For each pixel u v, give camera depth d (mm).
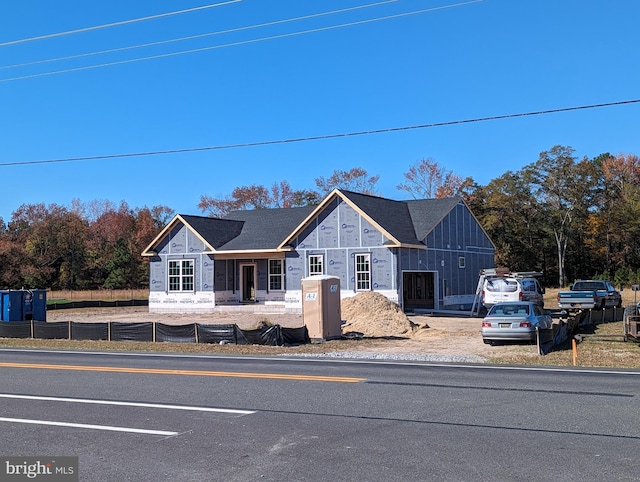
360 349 20312
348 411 9586
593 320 26844
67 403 10477
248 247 35750
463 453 7145
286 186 78312
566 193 67000
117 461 6996
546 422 8695
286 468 6645
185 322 31828
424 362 16344
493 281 29547
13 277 71375
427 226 35031
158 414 9477
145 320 33438
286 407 9938
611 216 66438
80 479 6395
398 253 31234
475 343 20984
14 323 26672
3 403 10531
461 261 38344
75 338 25094
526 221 67438
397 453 7168
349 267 32344
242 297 38125
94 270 79438
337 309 23406
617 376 13273
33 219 83750
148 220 83062
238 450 7375
